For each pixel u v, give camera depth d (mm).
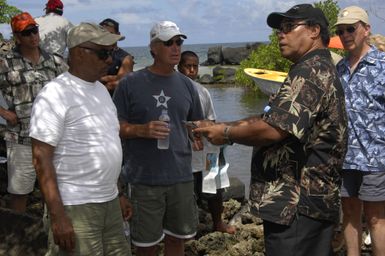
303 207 3168
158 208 4340
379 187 4480
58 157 3371
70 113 3365
